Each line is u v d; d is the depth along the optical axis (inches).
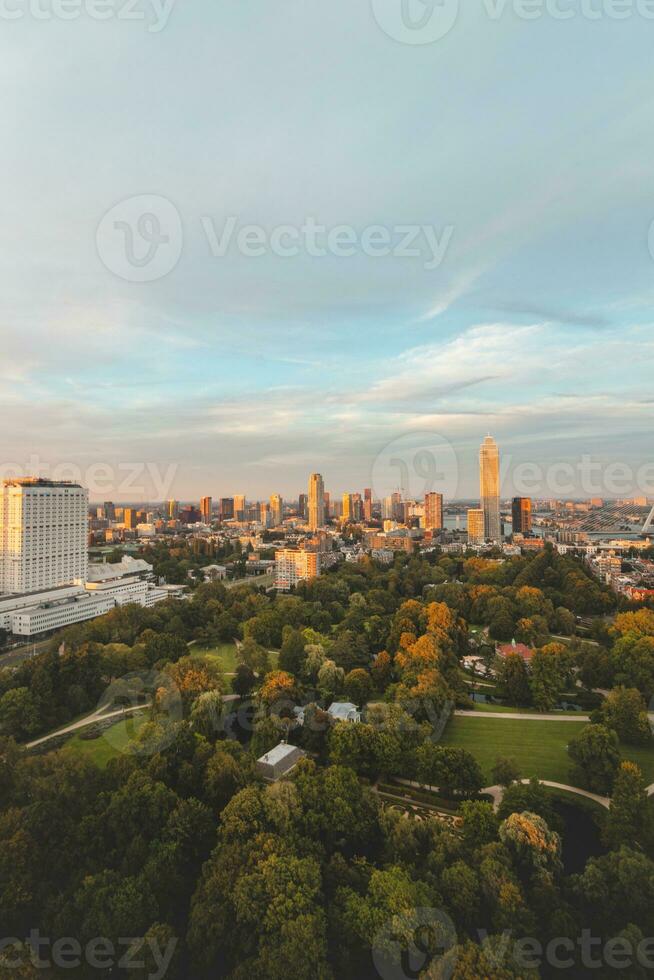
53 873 4128.9
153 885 3983.8
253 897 3725.4
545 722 7258.9
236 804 4549.7
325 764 6087.6
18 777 5012.3
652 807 4687.5
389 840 4402.1
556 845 4183.1
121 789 4694.9
